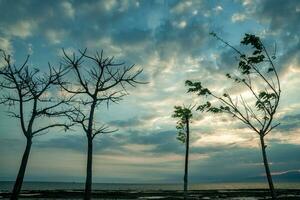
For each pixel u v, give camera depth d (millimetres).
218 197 78875
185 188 32281
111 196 78750
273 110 14758
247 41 14602
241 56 14875
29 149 19016
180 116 32625
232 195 87875
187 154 33125
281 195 86000
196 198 74250
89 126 18797
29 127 18969
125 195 83250
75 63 18938
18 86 18766
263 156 15023
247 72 14906
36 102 19094
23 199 65125
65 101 18938
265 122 15008
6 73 18578
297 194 91500
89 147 18766
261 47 14578
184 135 33344
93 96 19078
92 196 78125
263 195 87062
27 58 18922
